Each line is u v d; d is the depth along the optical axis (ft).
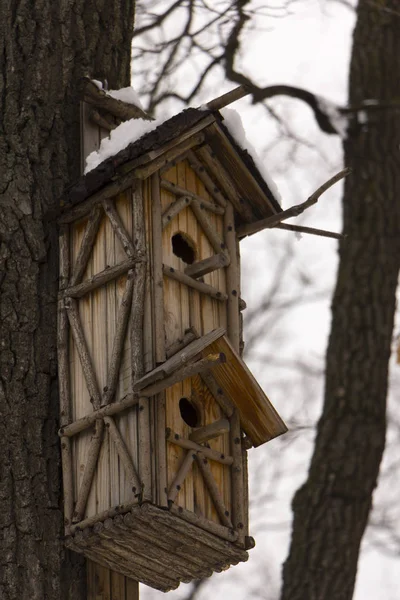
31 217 39.68
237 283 39.58
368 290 55.21
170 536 36.09
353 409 53.31
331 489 52.21
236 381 37.24
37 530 37.29
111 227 37.99
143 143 36.73
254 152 39.58
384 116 57.98
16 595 36.78
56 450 37.96
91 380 37.17
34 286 39.14
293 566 51.52
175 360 35.06
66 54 41.93
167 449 35.91
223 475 37.55
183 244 39.40
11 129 40.60
